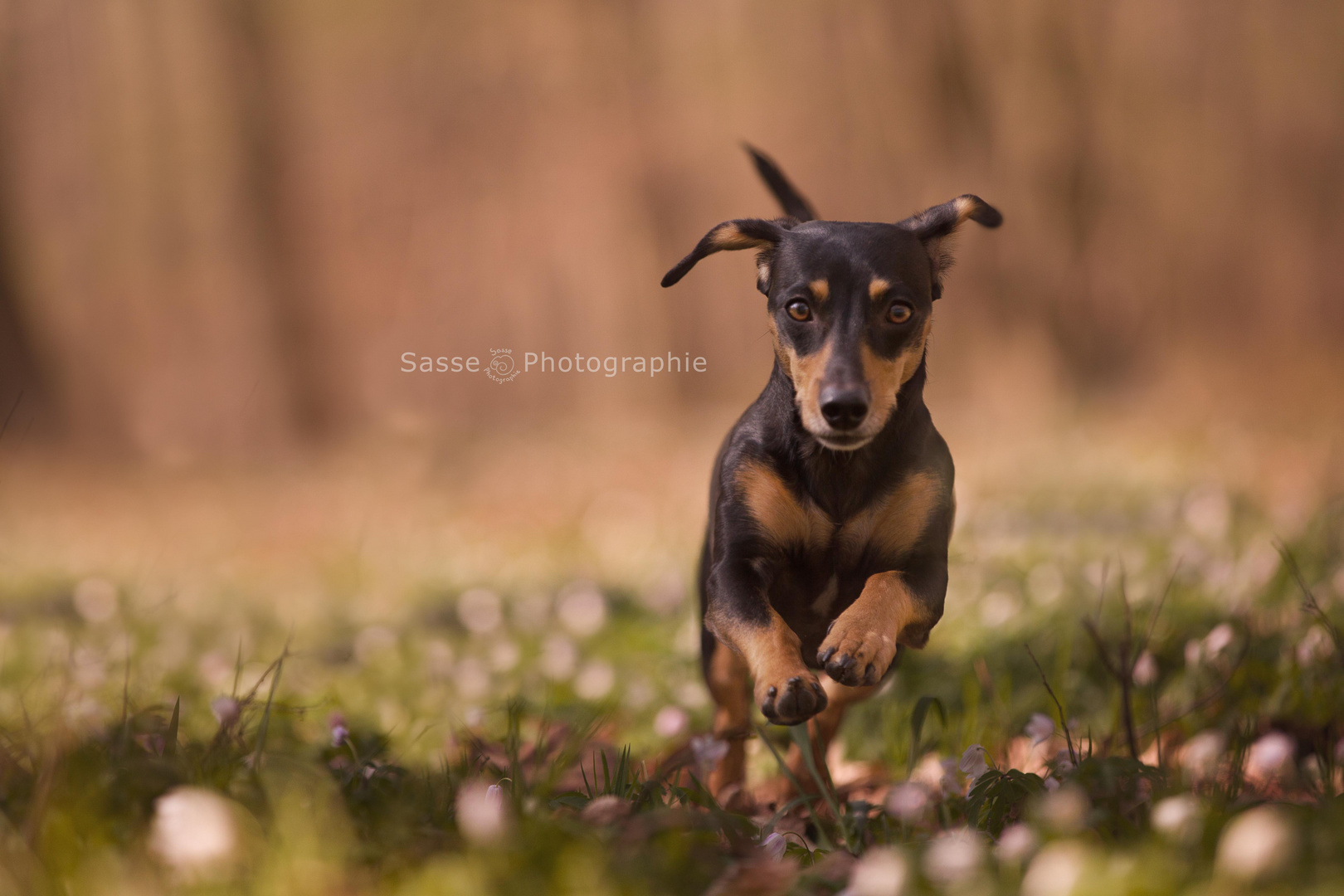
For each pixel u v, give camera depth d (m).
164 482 18.20
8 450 19.98
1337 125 23.59
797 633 4.72
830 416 4.05
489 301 23.45
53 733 3.39
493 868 2.77
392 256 23.48
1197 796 3.51
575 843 2.88
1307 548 6.72
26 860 2.78
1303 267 23.98
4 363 22.42
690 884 2.92
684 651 7.12
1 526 14.18
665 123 23.30
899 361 4.34
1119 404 20.84
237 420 22.31
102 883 2.74
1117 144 22.42
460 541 12.26
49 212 22.41
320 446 21.98
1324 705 4.53
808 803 4.00
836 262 4.33
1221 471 12.05
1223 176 23.25
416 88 23.45
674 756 4.82
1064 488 12.27
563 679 6.55
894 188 22.16
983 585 7.75
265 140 22.83
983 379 21.81
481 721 5.37
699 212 23.53
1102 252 22.34
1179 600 6.45
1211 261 23.48
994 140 21.91
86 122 22.25
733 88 22.98
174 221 22.42
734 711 5.23
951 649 6.52
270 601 9.27
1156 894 2.58
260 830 2.97
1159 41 22.59
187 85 22.33
